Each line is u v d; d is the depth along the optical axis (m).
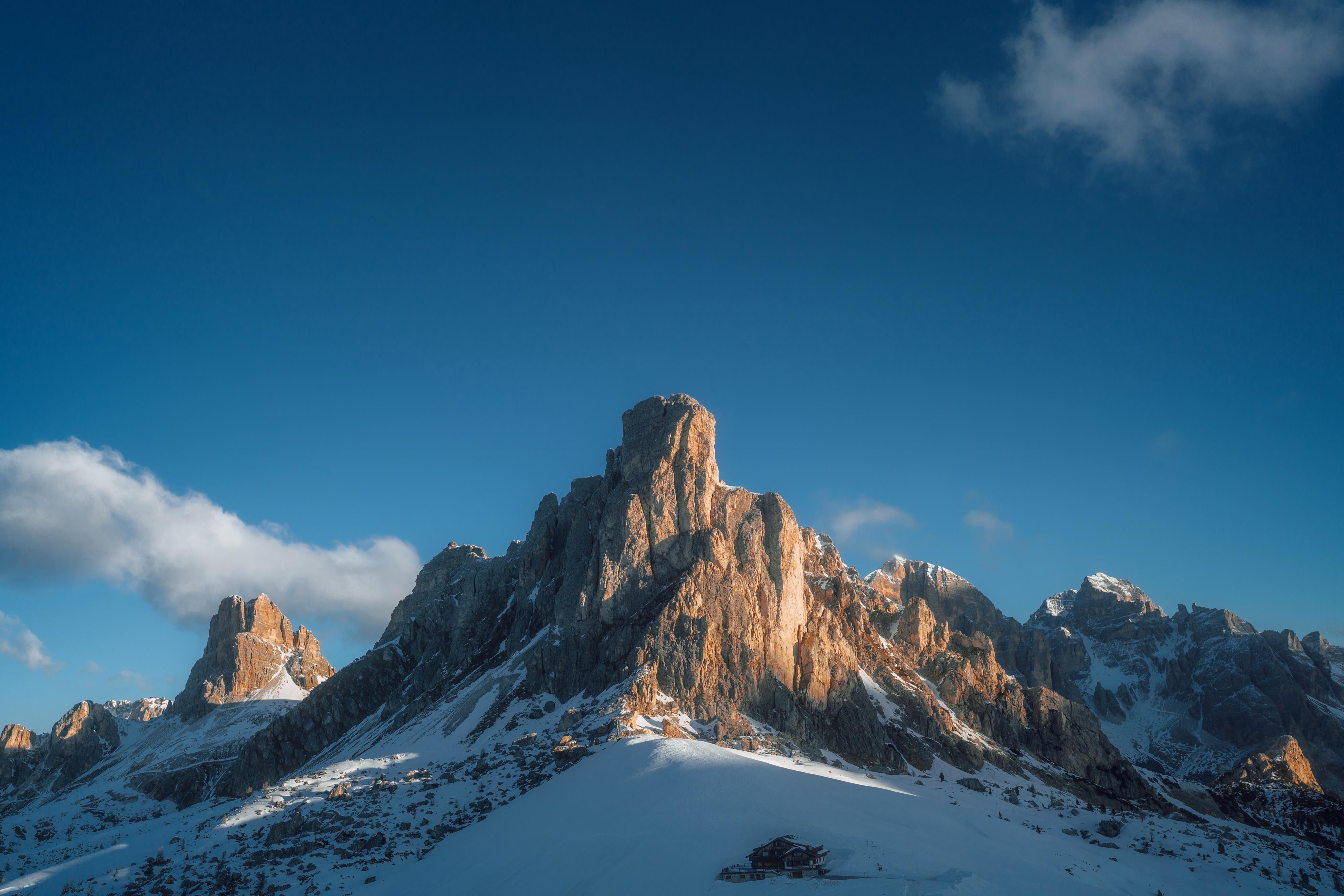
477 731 197.12
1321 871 152.50
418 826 145.50
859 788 135.12
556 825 124.88
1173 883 128.25
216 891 127.88
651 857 109.31
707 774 130.00
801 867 101.19
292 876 130.25
